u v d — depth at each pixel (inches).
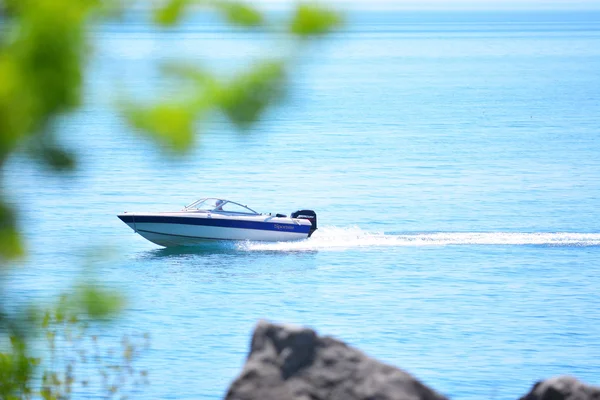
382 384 916.0
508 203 6722.4
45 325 701.9
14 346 711.7
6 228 556.7
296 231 5265.8
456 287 4328.3
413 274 4596.5
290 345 945.5
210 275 4569.4
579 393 1079.6
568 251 5123.0
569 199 6875.0
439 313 3850.9
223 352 3243.1
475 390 2871.6
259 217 5221.5
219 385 2849.4
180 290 4247.0
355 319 3777.1
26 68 490.3
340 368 934.4
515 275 4564.5
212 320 3727.9
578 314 3821.4
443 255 5027.1
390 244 5305.1
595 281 4443.9
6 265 571.5
